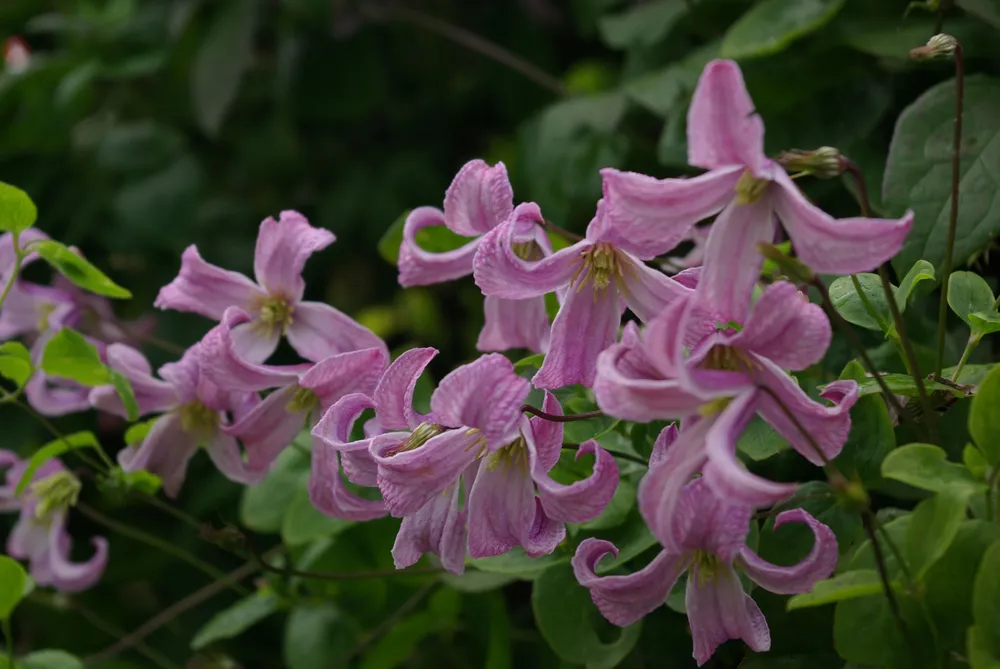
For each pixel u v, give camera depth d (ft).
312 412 1.80
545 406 1.62
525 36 2.71
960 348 1.87
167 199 2.53
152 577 2.46
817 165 1.56
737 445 1.71
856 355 1.86
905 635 1.58
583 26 2.47
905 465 1.58
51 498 2.07
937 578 1.57
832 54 1.98
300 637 2.06
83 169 2.62
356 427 1.92
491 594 2.03
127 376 1.89
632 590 1.61
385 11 2.61
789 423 1.56
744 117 1.51
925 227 1.80
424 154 2.76
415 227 1.75
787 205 1.53
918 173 1.82
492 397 1.56
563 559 1.79
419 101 2.78
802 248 1.53
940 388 1.69
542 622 1.81
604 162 2.18
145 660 2.45
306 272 2.79
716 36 2.16
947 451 1.74
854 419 1.70
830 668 1.68
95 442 2.00
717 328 1.60
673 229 1.56
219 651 2.39
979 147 1.81
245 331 1.81
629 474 1.80
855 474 1.61
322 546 2.07
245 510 2.10
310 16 2.58
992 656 1.53
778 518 1.61
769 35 1.96
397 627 2.06
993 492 1.59
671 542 1.52
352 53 2.67
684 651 1.88
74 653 2.48
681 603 1.74
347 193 2.76
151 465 1.90
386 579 2.07
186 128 2.81
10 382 2.27
